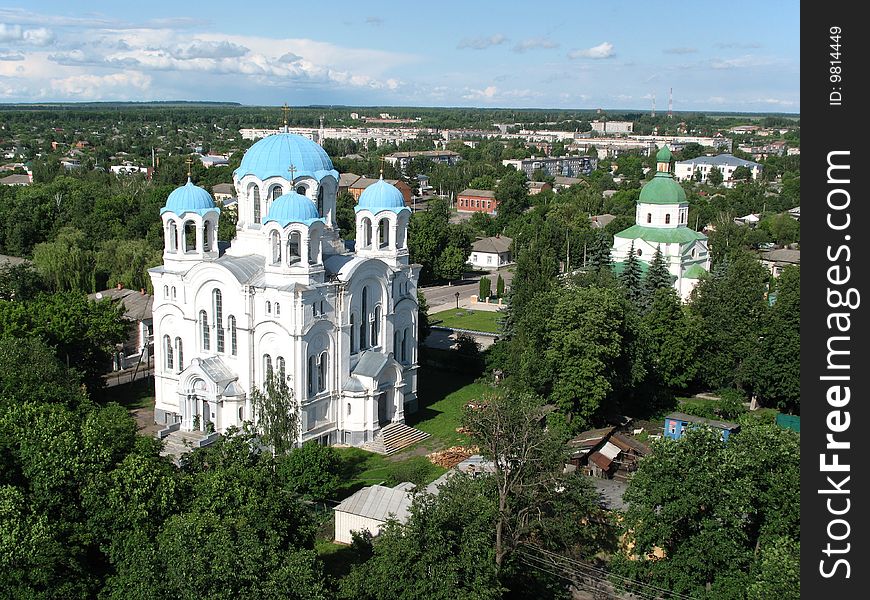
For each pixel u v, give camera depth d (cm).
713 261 15850
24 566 4538
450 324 13900
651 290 11600
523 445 6047
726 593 4966
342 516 6569
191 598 4175
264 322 8019
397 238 9138
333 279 8294
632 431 9012
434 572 4622
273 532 4862
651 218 13962
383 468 7888
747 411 9844
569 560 5959
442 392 10300
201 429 8356
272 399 7212
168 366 8806
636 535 5400
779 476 5194
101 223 16838
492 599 4791
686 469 5266
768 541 5134
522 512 5994
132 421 6281
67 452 5281
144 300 11900
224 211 16600
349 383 8419
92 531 5056
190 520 4603
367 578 4706
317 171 8644
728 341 10069
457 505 4944
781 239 19512
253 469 5350
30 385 7088
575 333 8519
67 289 13100
